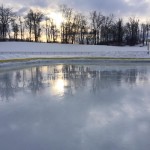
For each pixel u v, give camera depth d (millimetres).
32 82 13922
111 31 65625
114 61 33406
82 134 5723
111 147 4961
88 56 36812
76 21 62219
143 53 41188
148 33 67750
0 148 4969
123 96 10086
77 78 15844
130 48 48844
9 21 58406
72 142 5238
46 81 14367
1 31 57406
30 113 7543
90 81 14461
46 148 4941
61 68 23250
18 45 45188
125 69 22203
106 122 6625
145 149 4867
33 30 60938
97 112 7637
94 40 63750
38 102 8984
